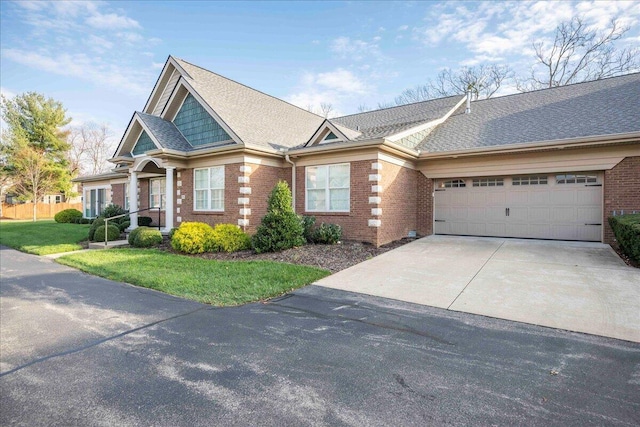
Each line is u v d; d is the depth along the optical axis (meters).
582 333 4.39
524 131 11.84
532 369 3.50
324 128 12.23
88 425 2.68
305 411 2.83
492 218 12.34
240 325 4.86
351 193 11.57
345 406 2.90
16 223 24.17
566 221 11.05
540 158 11.16
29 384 3.32
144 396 3.09
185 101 15.00
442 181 13.30
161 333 4.59
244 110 14.86
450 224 13.13
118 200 21.66
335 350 4.01
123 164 16.56
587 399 2.95
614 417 2.70
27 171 31.12
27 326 4.90
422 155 12.76
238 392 3.13
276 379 3.36
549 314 5.06
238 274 7.68
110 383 3.32
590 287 6.22
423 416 2.75
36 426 2.68
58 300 6.18
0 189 34.12
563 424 2.62
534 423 2.64
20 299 6.25
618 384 3.18
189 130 14.82
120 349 4.10
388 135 11.16
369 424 2.65
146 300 6.14
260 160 12.80
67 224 22.14
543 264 8.03
